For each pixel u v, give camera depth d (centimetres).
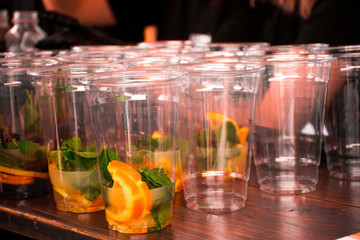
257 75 94
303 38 206
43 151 110
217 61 99
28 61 108
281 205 97
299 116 103
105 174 86
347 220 89
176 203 100
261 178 107
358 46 106
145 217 85
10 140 108
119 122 84
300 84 101
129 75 83
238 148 93
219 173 93
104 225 90
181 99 94
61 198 99
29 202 107
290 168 104
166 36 346
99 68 97
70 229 90
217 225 87
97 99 85
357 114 110
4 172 109
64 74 94
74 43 184
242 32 238
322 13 202
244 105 92
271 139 104
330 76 111
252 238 81
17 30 209
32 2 294
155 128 85
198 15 315
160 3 345
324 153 132
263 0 234
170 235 84
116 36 321
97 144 88
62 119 95
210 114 91
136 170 84
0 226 105
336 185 110
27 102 107
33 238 105
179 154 97
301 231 84
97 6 299
